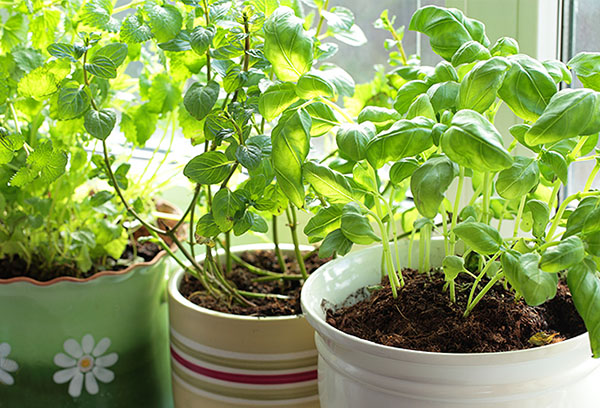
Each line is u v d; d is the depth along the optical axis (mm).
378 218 538
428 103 488
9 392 787
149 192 873
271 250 881
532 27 703
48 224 796
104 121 571
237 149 537
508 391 435
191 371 707
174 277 797
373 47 911
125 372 813
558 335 500
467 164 397
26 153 764
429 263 646
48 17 734
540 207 500
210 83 559
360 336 525
